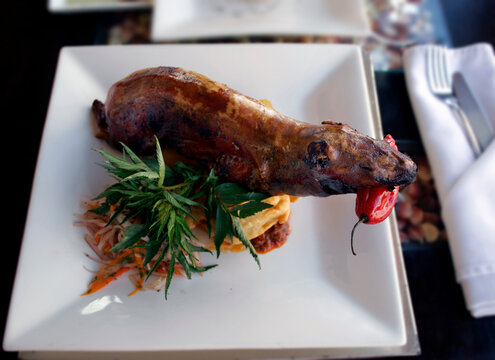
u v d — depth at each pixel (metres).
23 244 0.39
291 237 0.42
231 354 0.38
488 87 0.49
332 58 0.47
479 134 0.47
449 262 0.44
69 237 0.39
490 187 0.44
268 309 0.38
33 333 0.36
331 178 0.34
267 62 0.47
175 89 0.37
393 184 0.33
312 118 0.47
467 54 0.51
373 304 0.39
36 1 0.56
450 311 0.43
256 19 0.51
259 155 0.36
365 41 0.54
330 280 0.40
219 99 0.36
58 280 0.38
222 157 0.38
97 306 0.38
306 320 0.38
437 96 0.49
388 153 0.33
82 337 0.36
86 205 0.41
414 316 0.43
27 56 0.54
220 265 0.40
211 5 0.52
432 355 0.42
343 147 0.34
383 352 0.38
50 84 0.53
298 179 0.36
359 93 0.46
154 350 0.37
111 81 0.46
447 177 0.46
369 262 0.40
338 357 0.38
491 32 0.55
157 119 0.38
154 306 0.38
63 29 0.54
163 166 0.34
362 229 0.41
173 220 0.34
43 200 0.40
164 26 0.50
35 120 0.51
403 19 0.55
